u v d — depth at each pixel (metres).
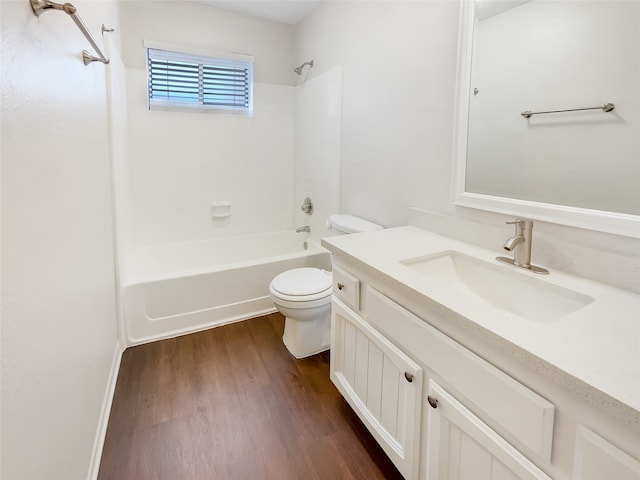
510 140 1.32
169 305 2.25
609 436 0.61
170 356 2.05
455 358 0.92
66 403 1.00
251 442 1.46
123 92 2.49
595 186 1.09
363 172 2.28
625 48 0.99
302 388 1.79
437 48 1.62
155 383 1.81
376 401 1.31
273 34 3.06
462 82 1.48
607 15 1.02
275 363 2.00
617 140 1.02
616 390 0.59
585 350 0.71
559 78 1.15
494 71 1.36
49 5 0.84
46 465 0.84
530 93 1.24
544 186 1.23
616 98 1.02
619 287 1.03
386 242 1.52
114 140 1.97
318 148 2.85
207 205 3.06
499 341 0.78
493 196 1.41
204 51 2.79
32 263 0.79
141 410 1.62
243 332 2.33
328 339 2.12
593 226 1.08
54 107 0.98
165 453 1.40
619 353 0.70
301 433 1.51
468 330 0.86
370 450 1.43
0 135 0.65
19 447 0.69
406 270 1.17
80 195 1.24
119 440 1.45
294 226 3.45
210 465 1.35
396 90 1.91
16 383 0.69
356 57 2.25
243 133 3.11
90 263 1.36
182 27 2.70
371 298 1.27
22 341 0.72
